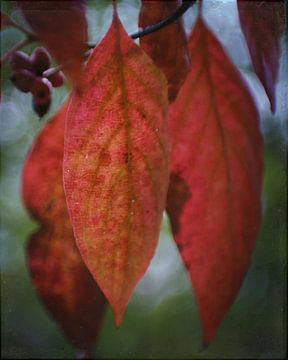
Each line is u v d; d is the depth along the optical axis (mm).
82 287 309
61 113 293
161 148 221
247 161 281
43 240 306
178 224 273
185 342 1081
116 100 219
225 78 283
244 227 277
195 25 286
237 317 939
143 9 262
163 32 259
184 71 261
